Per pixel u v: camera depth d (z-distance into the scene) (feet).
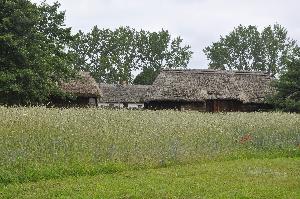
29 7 129.08
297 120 95.55
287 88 155.53
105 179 48.44
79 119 74.49
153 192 42.34
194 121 83.05
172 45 353.10
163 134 69.92
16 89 115.65
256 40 360.48
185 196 41.22
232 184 46.62
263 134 78.33
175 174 51.70
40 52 127.54
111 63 331.77
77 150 57.36
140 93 251.80
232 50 369.09
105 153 57.52
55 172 49.85
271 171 54.49
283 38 358.02
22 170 48.88
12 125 66.69
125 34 349.20
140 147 61.36
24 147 54.90
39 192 42.45
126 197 40.60
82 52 338.13
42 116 73.92
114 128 69.62
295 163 60.80
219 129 78.48
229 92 166.81
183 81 168.55
